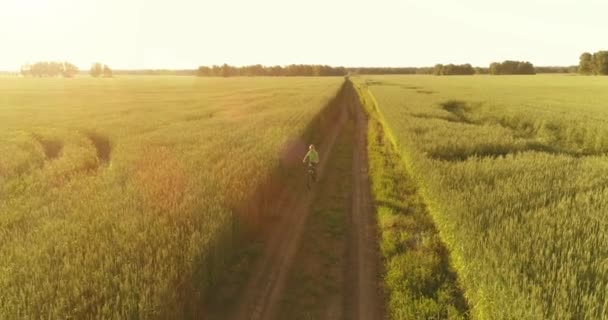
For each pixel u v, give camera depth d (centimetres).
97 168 1597
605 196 988
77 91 8225
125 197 1036
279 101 4503
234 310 797
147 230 809
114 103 5131
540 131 2561
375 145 2428
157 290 591
